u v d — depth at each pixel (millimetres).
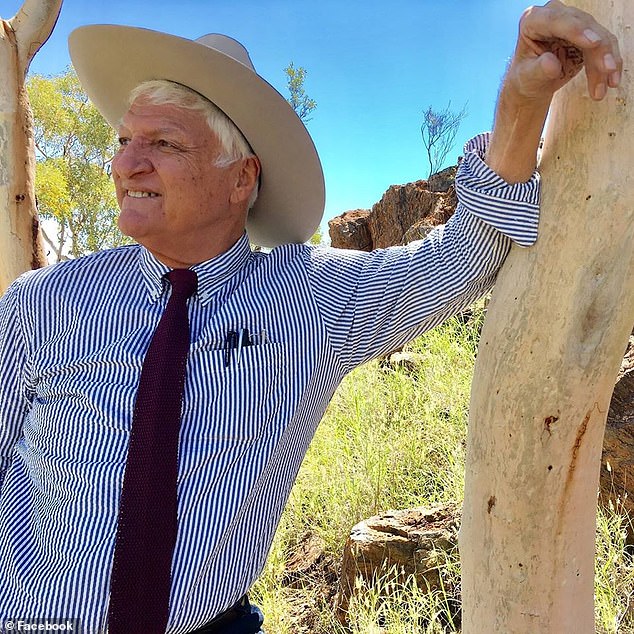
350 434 4086
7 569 1505
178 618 1420
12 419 1672
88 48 1869
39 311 1652
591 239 1225
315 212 1990
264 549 1560
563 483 1311
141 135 1658
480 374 1396
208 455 1480
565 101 1280
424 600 2520
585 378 1254
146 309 1622
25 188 3555
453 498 3141
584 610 1390
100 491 1457
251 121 1711
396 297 1616
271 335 1602
